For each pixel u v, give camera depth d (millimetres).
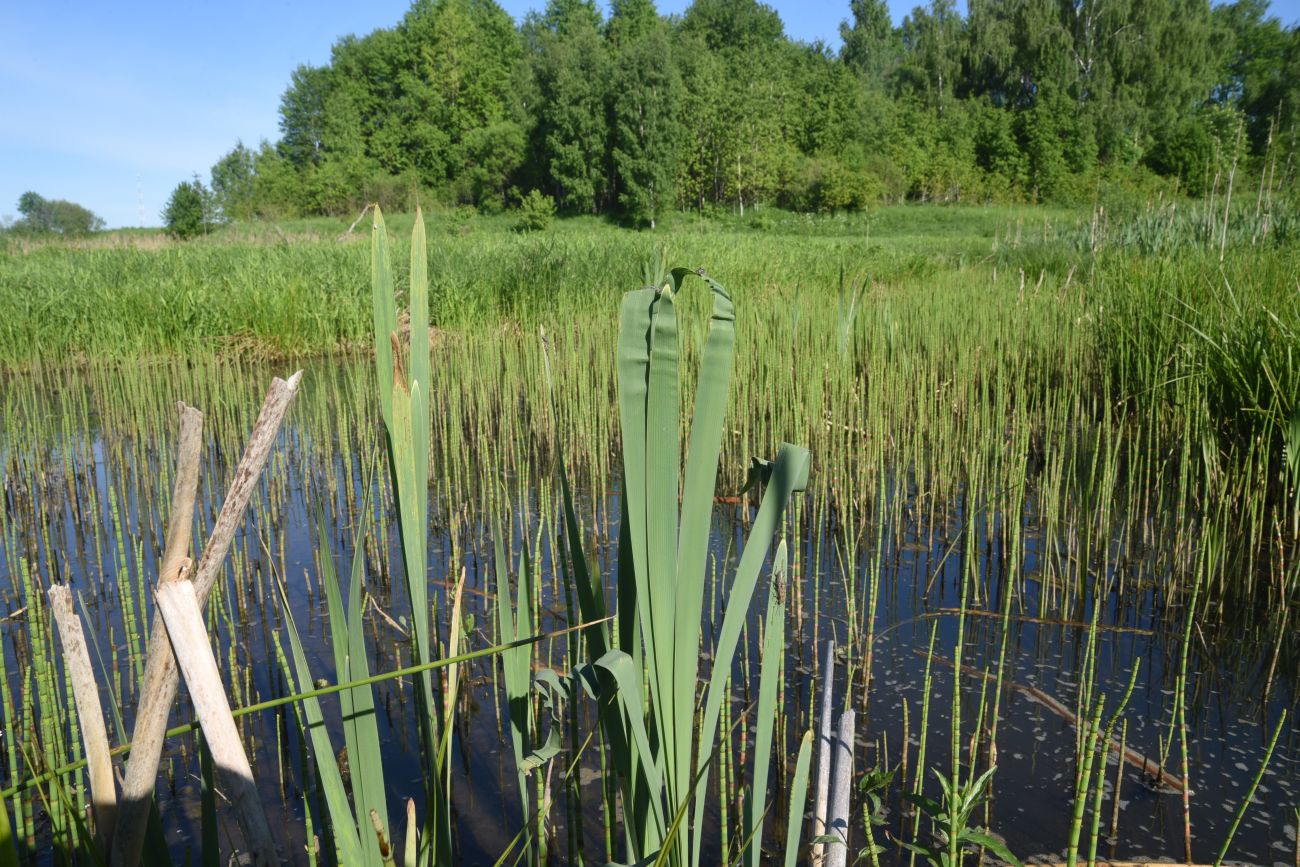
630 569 1068
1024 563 3732
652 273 2080
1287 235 7453
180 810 2273
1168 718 2561
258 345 9086
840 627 3215
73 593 3533
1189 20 44875
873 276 12266
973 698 2701
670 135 41812
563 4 66625
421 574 941
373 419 5895
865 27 63594
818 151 44375
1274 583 3236
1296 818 2111
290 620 1000
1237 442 3936
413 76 55156
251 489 734
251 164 46875
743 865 1732
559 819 2201
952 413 4996
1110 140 42781
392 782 2367
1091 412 5266
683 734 989
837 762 1369
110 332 8672
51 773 858
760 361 5449
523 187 48125
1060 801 2201
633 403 933
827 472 4102
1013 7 50406
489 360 6484
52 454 5648
